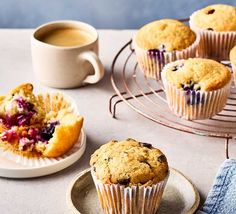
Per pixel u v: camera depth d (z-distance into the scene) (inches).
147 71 38.5
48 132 33.1
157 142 34.0
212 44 39.6
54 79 37.5
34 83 38.3
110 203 29.1
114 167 28.6
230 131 34.5
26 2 54.2
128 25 54.7
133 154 29.0
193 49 37.9
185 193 30.4
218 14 39.5
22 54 41.1
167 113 36.0
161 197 29.6
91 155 30.9
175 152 33.3
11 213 30.0
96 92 37.7
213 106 34.7
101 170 28.7
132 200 28.7
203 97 34.2
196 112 34.9
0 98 34.1
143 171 28.4
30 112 33.5
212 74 34.6
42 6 54.4
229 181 30.2
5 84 38.1
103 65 39.9
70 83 37.6
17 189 31.3
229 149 33.5
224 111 36.2
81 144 33.3
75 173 32.2
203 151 33.4
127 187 28.3
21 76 38.9
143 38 38.0
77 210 29.1
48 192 31.1
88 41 38.2
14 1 54.2
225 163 30.8
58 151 32.3
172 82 34.5
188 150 33.5
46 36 38.6
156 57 37.5
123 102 36.8
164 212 29.8
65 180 31.8
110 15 54.4
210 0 53.2
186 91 34.2
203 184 31.5
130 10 54.1
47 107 34.9
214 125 35.0
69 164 32.4
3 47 41.8
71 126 32.0
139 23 54.7
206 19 39.4
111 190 28.6
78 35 38.8
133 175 28.4
